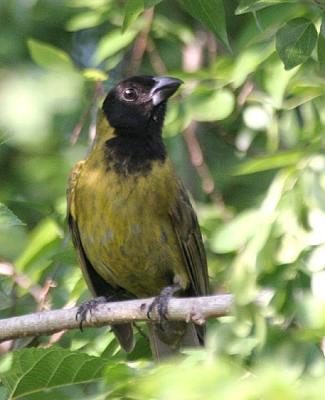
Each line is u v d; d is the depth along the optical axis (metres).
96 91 12.45
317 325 6.50
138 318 9.78
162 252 11.48
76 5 14.48
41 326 9.79
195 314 9.25
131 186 11.31
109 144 11.62
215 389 5.73
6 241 12.52
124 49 15.09
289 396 5.64
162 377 5.93
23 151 15.12
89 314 9.84
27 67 11.84
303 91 12.14
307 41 8.61
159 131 11.80
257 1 8.81
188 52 15.04
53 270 11.44
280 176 9.84
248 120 12.80
